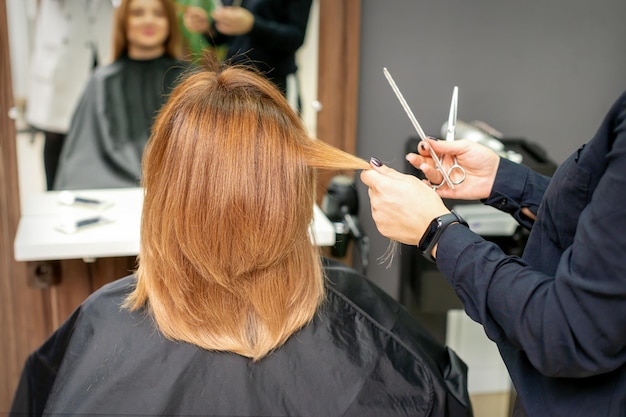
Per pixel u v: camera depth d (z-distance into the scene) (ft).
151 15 5.29
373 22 5.71
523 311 2.32
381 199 2.71
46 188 5.53
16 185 5.48
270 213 2.66
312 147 2.83
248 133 2.65
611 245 2.10
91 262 5.79
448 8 5.77
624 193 2.10
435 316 6.70
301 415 2.74
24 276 5.76
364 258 5.70
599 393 2.47
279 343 2.82
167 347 2.80
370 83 5.88
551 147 6.31
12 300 5.82
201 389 2.74
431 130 6.10
